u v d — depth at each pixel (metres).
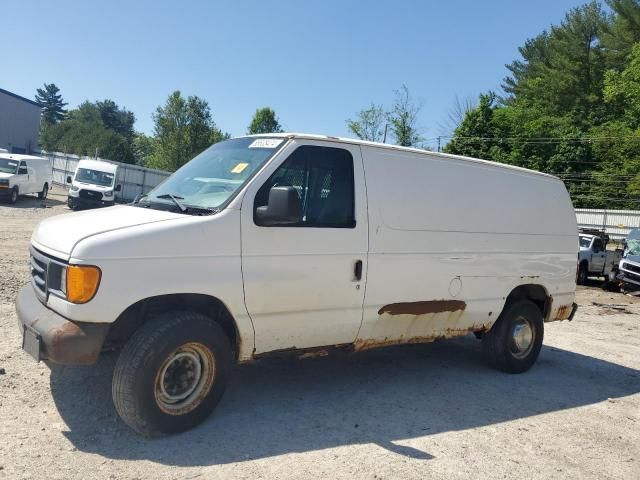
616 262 21.39
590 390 6.42
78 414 4.36
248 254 4.37
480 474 4.05
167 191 4.86
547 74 55.69
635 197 45.03
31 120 56.62
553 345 8.69
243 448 4.09
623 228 39.28
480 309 6.13
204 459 3.87
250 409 4.81
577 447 4.72
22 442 3.85
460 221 5.87
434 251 5.60
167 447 3.98
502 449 4.54
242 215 4.35
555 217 7.04
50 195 32.78
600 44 52.41
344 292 4.93
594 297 16.48
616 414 5.67
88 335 3.80
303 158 4.77
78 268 3.76
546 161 49.81
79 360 3.79
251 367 5.95
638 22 48.22
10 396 4.56
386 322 5.31
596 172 47.78
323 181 4.88
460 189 5.93
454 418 5.11
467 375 6.46
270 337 4.59
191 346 4.15
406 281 5.38
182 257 4.08
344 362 6.48
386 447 4.35
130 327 4.25
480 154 50.59
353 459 4.09
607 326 11.09
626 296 17.38
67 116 116.56
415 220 5.45
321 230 4.76
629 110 46.16
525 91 57.97
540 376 6.78
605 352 8.52
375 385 5.80
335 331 4.97
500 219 6.30
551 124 50.56
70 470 3.56
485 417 5.21
